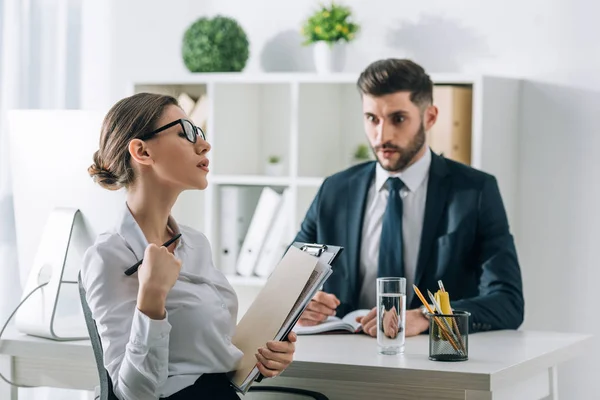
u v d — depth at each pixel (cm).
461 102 423
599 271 428
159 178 229
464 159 428
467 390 241
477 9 448
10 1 476
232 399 233
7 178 473
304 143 450
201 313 224
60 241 288
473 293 336
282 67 484
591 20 428
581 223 432
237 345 240
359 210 341
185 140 230
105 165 232
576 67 431
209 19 478
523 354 268
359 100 467
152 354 206
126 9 511
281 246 452
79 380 289
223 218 466
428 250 330
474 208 329
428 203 333
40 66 490
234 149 474
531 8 439
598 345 429
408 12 459
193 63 464
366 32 466
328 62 448
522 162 443
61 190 293
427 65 457
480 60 448
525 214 443
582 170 431
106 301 217
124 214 228
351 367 252
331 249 247
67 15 502
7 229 473
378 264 332
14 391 299
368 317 298
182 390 224
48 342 286
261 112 492
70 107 503
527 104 441
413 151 335
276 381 271
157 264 205
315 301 305
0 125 473
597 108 427
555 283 438
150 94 234
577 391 432
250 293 466
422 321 299
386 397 255
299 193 455
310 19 451
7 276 472
